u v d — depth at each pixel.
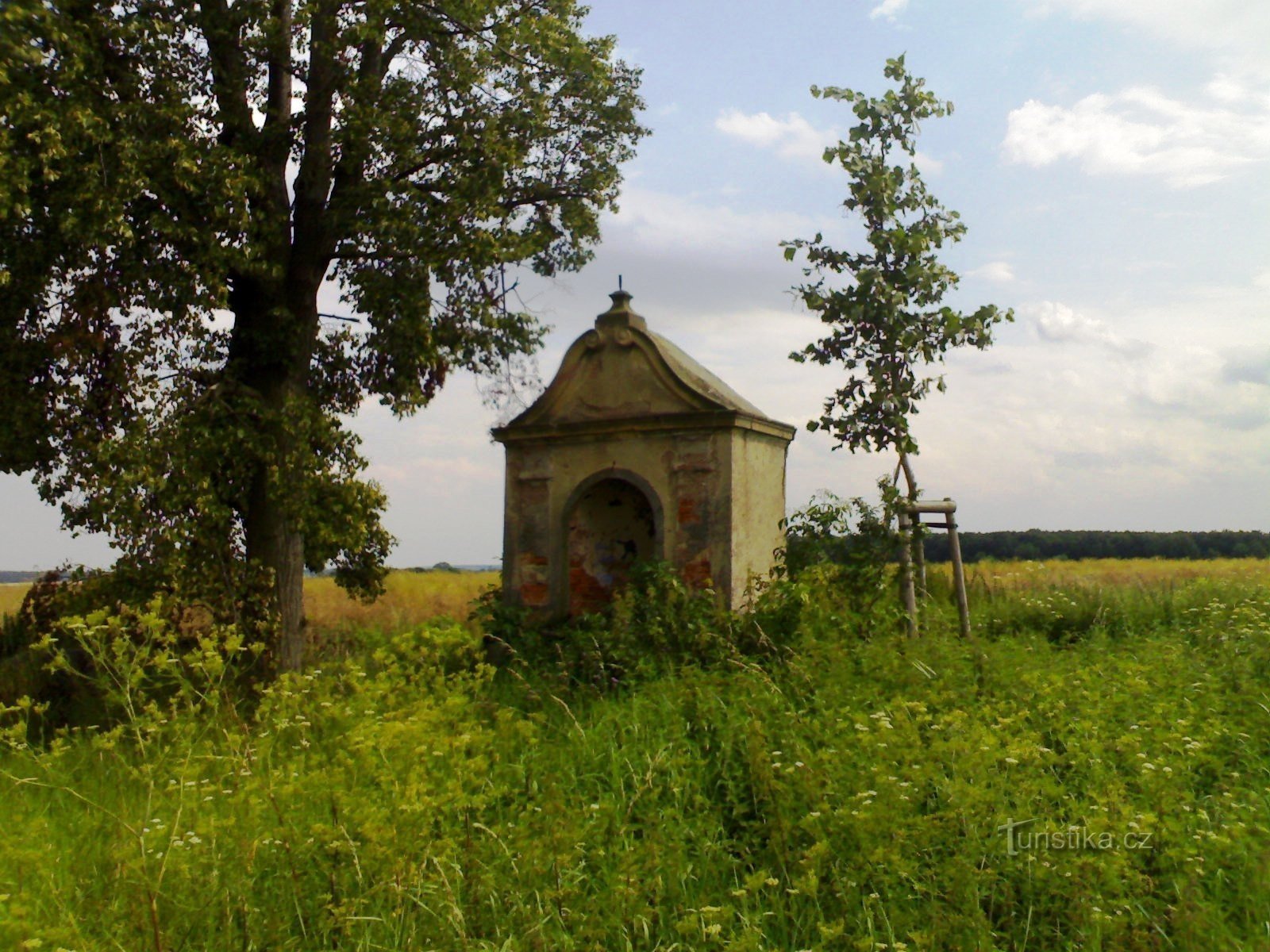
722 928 5.37
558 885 5.41
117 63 12.36
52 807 7.35
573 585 14.05
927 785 6.57
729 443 12.99
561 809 5.96
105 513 11.82
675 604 11.96
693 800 7.12
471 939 5.14
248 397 12.98
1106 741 7.15
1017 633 13.80
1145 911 5.31
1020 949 5.29
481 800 6.16
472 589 27.88
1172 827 5.67
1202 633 12.41
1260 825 5.93
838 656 9.56
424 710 7.02
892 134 12.44
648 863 5.64
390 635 18.95
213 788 6.61
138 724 6.73
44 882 5.47
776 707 8.26
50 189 11.70
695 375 13.82
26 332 12.67
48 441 12.96
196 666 7.04
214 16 12.88
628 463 13.53
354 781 6.26
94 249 12.13
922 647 9.96
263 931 5.15
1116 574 20.14
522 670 11.80
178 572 12.05
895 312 11.86
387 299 13.33
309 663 14.62
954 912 5.27
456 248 13.30
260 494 13.69
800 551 12.18
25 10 10.86
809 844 6.18
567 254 16.75
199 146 12.32
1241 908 5.44
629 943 5.34
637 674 10.59
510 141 13.88
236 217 12.15
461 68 13.52
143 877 5.09
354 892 5.51
